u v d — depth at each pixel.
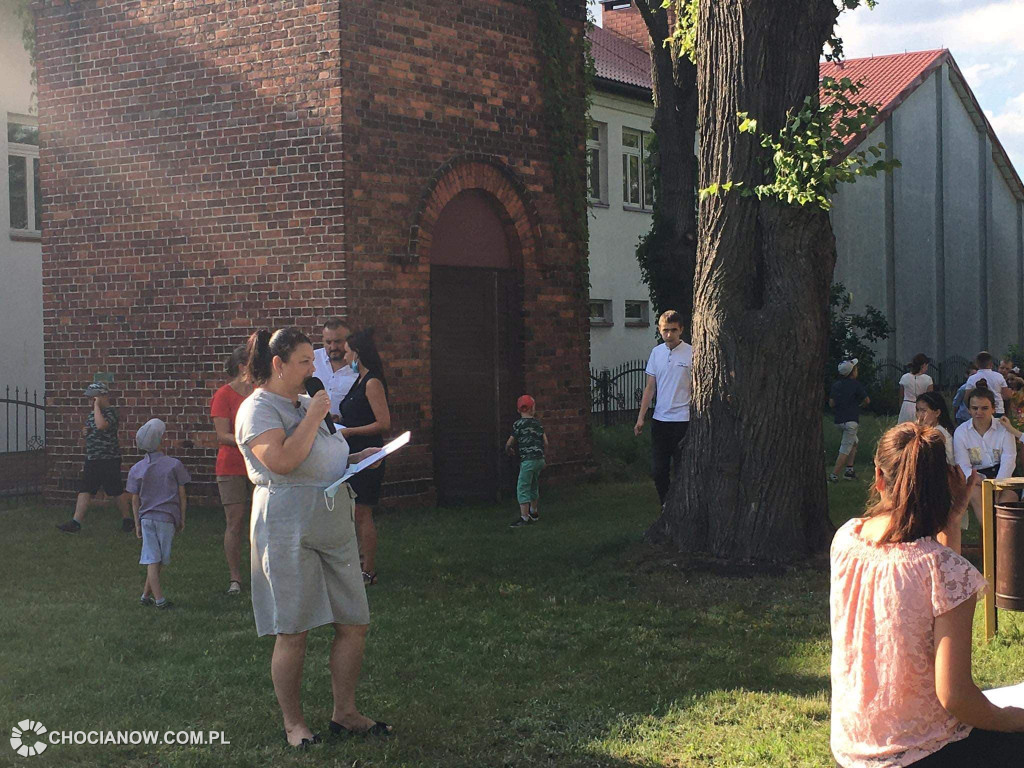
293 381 5.21
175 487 8.47
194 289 13.59
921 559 3.32
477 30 14.27
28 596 8.76
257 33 13.00
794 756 5.12
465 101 14.10
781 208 9.44
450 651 7.03
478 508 13.65
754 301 9.65
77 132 14.35
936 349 37.81
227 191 13.28
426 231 13.50
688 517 9.77
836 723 3.47
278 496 5.17
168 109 13.67
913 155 36.22
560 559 10.04
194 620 7.91
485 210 14.71
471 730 5.51
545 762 5.09
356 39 12.69
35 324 17.84
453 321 14.28
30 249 17.78
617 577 9.20
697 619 7.88
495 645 7.19
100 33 14.11
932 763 3.30
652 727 5.56
